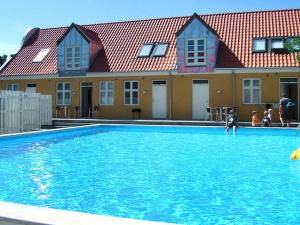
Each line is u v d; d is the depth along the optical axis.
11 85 31.70
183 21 30.41
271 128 19.95
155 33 30.08
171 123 23.73
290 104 21.50
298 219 6.36
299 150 13.10
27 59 32.53
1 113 19.27
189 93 26.59
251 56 25.80
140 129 22.44
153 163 11.88
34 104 21.89
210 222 6.24
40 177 9.84
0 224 4.50
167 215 6.64
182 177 9.78
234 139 18.22
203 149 15.02
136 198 7.74
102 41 31.03
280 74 24.80
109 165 11.58
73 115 29.52
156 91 27.41
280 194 8.02
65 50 29.73
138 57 28.47
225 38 27.64
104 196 7.91
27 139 17.70
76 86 29.45
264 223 6.16
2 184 9.03
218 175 10.01
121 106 28.19
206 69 26.11
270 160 12.41
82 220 4.36
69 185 8.91
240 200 7.57
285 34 26.42
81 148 15.41
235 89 25.64
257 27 27.70
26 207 4.86
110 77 28.44
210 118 25.09
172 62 27.20
